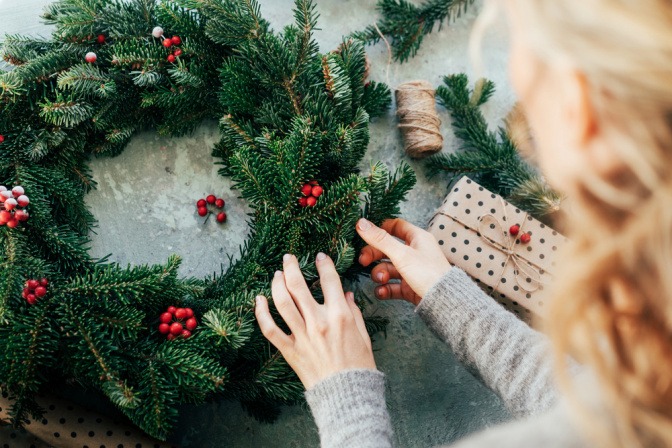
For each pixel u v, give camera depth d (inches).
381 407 27.1
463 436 38.2
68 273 34.1
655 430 12.8
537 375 26.8
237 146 35.7
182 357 31.1
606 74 10.6
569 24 10.9
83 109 35.0
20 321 31.2
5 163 34.5
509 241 35.8
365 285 39.0
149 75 35.0
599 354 13.3
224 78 35.9
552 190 36.3
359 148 34.8
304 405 35.6
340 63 35.5
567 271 13.0
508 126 39.2
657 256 11.2
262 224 34.4
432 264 31.3
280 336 29.6
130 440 34.0
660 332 12.9
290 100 34.5
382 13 41.7
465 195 36.2
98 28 35.5
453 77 40.2
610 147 12.0
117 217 38.9
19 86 33.7
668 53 9.9
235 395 34.1
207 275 38.9
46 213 33.9
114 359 31.1
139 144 39.4
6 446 34.0
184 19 35.4
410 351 38.8
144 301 32.6
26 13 40.3
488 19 13.1
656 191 10.9
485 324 28.8
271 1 41.9
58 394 34.6
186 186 39.6
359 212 33.0
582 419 13.3
